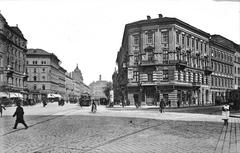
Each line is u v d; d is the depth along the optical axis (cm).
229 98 3688
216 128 1471
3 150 854
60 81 13012
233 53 7906
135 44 5428
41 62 10044
